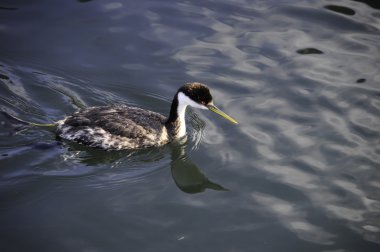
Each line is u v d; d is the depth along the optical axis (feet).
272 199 44.19
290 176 46.62
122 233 40.40
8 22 64.80
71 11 67.46
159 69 59.57
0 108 52.70
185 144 51.80
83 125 49.01
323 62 60.85
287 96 56.34
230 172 47.44
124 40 63.21
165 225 41.39
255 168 47.67
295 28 66.28
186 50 62.18
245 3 70.28
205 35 64.64
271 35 64.95
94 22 65.72
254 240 40.11
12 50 60.49
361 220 41.83
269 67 60.03
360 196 44.24
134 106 55.36
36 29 64.03
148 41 63.26
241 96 56.39
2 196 43.29
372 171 46.75
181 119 52.03
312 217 42.27
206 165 48.55
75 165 47.57
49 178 45.70
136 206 43.39
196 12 68.49
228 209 43.29
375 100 55.31
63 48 61.52
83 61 59.93
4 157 47.21
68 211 42.37
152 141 50.42
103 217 41.93
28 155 47.78
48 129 50.85
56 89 56.18
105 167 48.01
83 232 40.29
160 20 66.69
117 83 57.47
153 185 46.16
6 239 39.17
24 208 42.34
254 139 51.19
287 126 52.54
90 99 55.47
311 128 52.16
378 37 64.44
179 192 45.29
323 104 55.11
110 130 48.91
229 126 53.06
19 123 51.19
